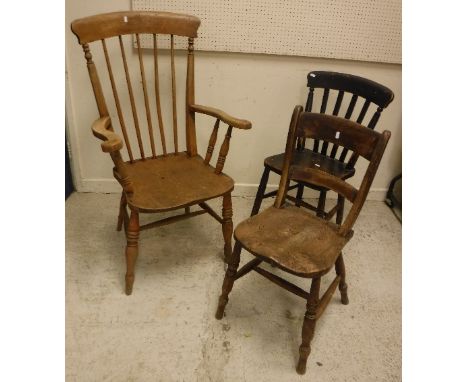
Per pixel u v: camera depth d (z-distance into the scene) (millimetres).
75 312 1340
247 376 1174
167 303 1407
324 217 1595
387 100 1507
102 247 1660
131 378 1142
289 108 1913
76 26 1243
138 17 1368
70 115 1825
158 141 1936
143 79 1475
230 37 1681
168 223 1449
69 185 2002
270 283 1552
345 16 1672
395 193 2234
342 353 1271
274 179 2113
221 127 1946
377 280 1612
